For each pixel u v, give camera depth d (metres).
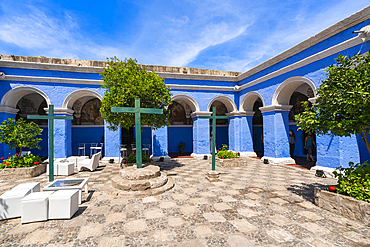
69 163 8.13
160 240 3.11
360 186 3.78
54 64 10.25
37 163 8.25
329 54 7.31
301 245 2.94
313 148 12.27
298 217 3.88
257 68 11.48
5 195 4.00
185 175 7.69
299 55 8.78
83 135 14.54
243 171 8.48
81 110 14.52
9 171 7.21
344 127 3.73
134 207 4.45
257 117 16.92
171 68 12.67
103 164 10.51
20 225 3.65
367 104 3.42
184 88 12.60
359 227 3.46
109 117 7.62
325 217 3.88
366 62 3.86
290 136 12.17
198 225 3.58
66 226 3.59
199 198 5.00
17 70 10.04
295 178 7.15
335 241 3.03
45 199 3.80
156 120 8.05
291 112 13.42
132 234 3.30
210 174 6.82
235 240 3.08
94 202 4.78
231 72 13.94
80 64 11.04
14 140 7.57
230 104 13.72
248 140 13.44
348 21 6.63
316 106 4.33
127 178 5.67
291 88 10.00
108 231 3.40
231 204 4.59
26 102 13.34
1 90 9.77
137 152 6.18
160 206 4.49
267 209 4.29
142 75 7.81
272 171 8.48
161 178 5.86
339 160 7.06
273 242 3.02
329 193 4.18
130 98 7.48
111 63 7.99
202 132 12.87
